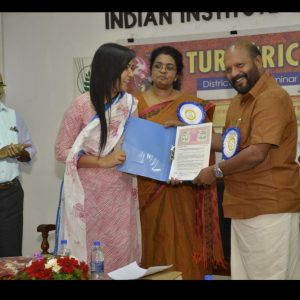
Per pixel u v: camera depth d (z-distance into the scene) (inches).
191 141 109.6
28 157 143.1
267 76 97.1
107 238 104.1
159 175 107.4
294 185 94.3
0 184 137.8
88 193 103.7
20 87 181.3
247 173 95.3
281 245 92.7
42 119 179.8
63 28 175.9
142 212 121.3
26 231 182.2
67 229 102.8
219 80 158.1
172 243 119.3
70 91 176.6
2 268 76.2
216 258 122.6
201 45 159.6
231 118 102.4
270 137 89.0
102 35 171.8
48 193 180.2
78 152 101.5
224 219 136.0
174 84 132.3
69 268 62.8
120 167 103.7
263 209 93.1
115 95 103.7
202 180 102.1
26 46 179.9
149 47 164.9
